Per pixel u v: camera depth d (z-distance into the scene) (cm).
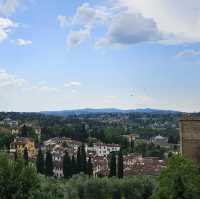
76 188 10350
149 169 17112
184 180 4759
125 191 10512
